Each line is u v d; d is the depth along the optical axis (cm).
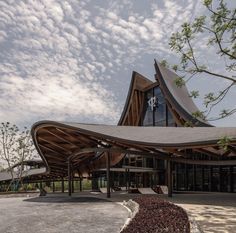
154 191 3259
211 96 1238
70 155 3256
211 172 3441
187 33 1259
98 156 3756
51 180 6109
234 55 1209
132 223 952
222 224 1102
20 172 5631
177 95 4381
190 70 1318
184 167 3850
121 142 2275
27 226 1314
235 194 2836
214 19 1188
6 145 5441
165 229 816
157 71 4425
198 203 1888
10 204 2398
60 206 2080
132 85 4919
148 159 4559
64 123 2427
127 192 3366
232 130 2067
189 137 2138
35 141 3048
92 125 2628
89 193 3684
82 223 1331
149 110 4928
